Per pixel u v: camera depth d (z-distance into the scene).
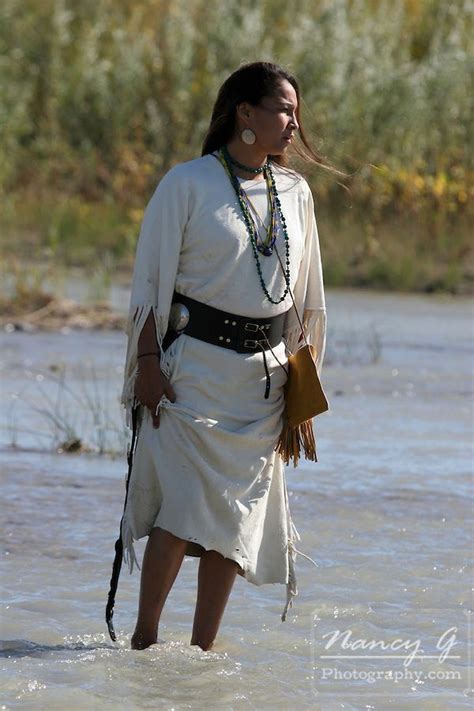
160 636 12.02
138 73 61.12
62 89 61.59
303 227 11.95
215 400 11.52
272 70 11.58
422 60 62.88
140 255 11.56
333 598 13.26
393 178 52.66
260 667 11.26
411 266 45.75
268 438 11.70
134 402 11.67
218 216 11.40
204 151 11.84
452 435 21.48
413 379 27.19
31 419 21.59
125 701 10.26
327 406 11.67
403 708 10.41
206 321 11.48
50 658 11.33
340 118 54.97
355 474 18.53
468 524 16.09
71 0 68.50
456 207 52.44
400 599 13.27
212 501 11.41
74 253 47.72
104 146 61.03
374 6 65.44
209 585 11.67
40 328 32.84
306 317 12.24
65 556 14.41
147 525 11.70
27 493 16.98
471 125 56.84
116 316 34.84
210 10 62.94
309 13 63.06
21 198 55.94
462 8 65.75
